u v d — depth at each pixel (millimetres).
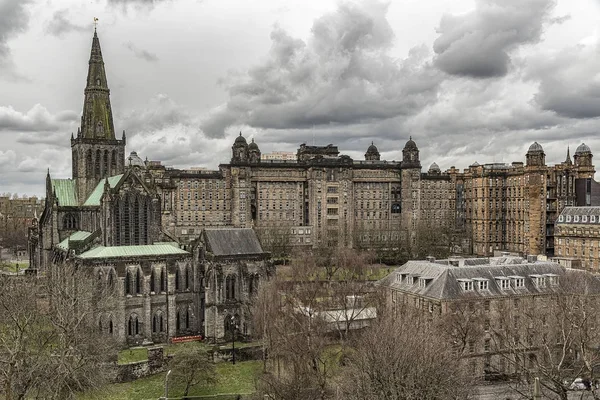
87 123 134000
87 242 113875
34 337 84375
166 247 118250
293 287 104188
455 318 83688
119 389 83250
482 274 96062
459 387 60562
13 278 120125
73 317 80688
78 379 72812
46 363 69875
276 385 71688
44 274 130875
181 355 82500
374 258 186125
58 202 134000
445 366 60375
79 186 134500
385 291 106500
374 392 57906
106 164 136000
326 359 82250
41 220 143500
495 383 83562
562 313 78125
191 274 115812
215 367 93562
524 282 96438
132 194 117188
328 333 95000
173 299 112375
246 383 85562
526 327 83812
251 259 113875
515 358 78000
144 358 97438
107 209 113688
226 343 108938
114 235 114688
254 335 104188
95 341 83250
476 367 86812
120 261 106875
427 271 100062
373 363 59250
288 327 84812
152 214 119875
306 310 94938
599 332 78312
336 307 106375
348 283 112438
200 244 115188
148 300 109188
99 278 105312
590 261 176125
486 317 89000
